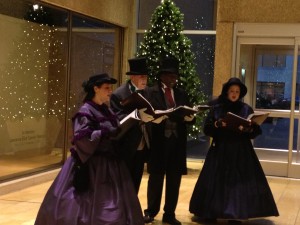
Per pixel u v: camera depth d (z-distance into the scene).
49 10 7.46
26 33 7.01
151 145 4.99
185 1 10.03
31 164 7.29
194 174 8.23
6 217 5.23
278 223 5.27
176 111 4.47
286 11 7.83
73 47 8.13
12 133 6.84
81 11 7.94
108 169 3.78
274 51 7.98
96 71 9.00
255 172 5.21
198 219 5.33
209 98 9.90
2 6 6.49
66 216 3.57
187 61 8.02
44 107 7.55
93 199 3.62
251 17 7.97
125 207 3.71
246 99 8.16
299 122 7.96
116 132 3.70
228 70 8.07
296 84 7.93
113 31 9.58
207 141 9.85
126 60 9.91
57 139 7.96
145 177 7.70
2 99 6.60
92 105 3.84
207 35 9.96
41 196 6.28
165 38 8.02
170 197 5.02
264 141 8.12
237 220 5.28
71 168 3.78
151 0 10.14
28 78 7.13
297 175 7.95
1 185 6.33
